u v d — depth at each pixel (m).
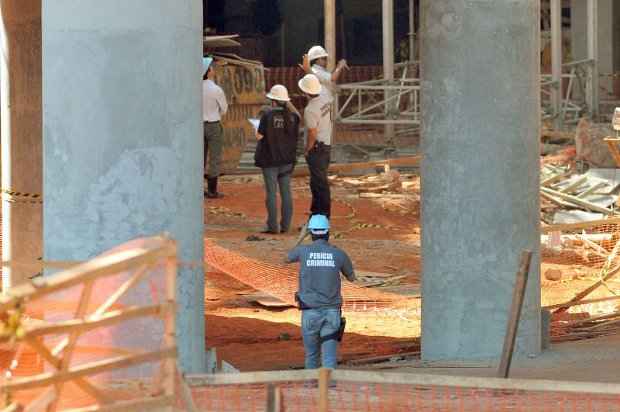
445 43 30.11
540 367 28.80
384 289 44.03
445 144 30.28
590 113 89.06
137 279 12.33
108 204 24.64
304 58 55.19
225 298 42.75
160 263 14.63
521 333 30.17
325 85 54.72
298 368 31.25
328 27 76.12
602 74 98.69
